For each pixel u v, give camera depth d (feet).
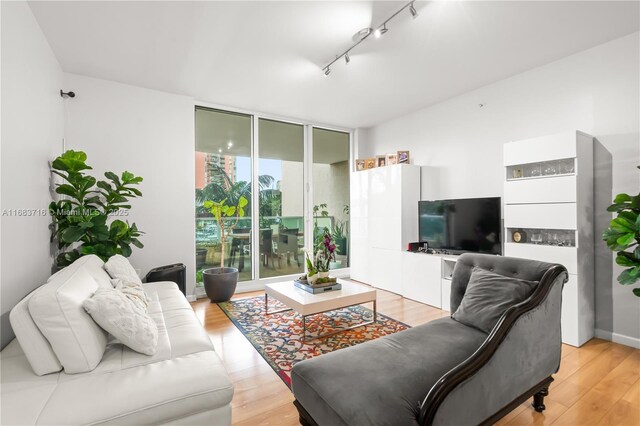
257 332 9.66
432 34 8.54
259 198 15.57
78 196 9.27
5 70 6.07
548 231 9.92
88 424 3.62
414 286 13.24
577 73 9.64
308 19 7.85
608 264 9.09
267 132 15.85
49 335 4.38
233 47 9.20
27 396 3.91
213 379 4.52
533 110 10.69
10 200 6.19
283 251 16.29
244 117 15.20
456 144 13.25
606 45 9.05
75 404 3.80
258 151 15.52
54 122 9.43
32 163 7.47
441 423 3.84
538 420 5.60
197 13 7.60
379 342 5.76
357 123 17.33
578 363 7.68
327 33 8.49
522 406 6.02
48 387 4.13
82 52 9.41
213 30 8.34
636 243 7.76
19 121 6.70
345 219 18.30
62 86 10.42
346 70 10.73
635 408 5.91
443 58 9.91
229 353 8.29
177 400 4.15
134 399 3.99
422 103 14.07
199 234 14.05
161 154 12.47
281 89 12.43
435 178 14.17
